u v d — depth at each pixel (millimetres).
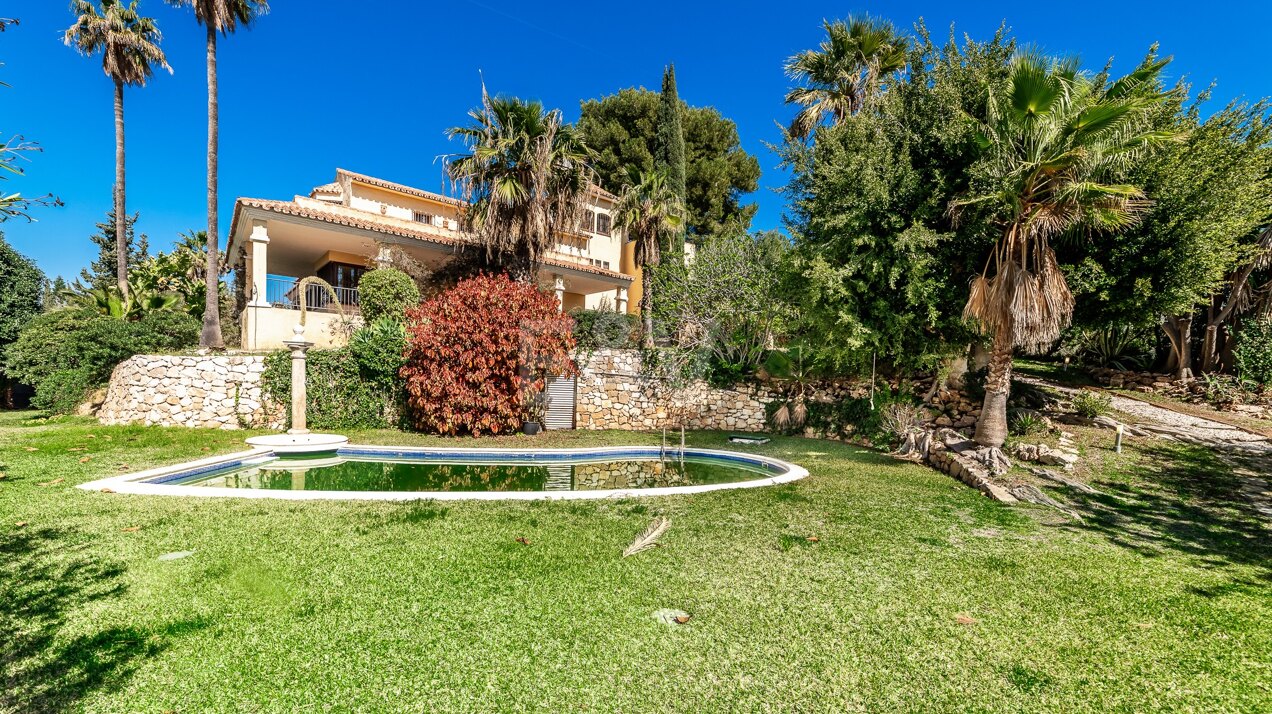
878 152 9273
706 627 3129
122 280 19219
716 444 11547
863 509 5887
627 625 3137
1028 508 5977
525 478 8680
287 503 5676
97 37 18438
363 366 12484
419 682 2541
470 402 11781
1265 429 9414
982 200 7914
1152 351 14688
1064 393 12039
